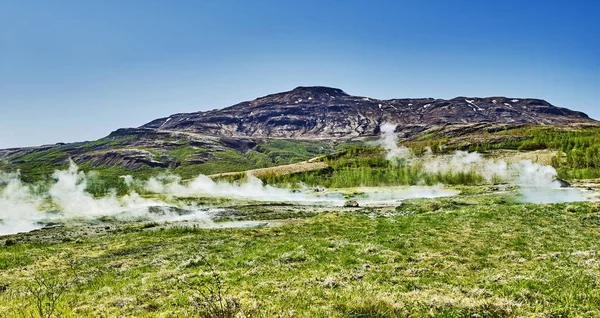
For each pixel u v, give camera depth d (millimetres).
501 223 34094
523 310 13539
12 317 16109
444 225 34562
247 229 44844
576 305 13812
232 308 14414
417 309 14109
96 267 27375
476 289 16344
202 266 24984
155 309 16500
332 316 13664
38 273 26500
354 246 27688
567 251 23375
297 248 28109
